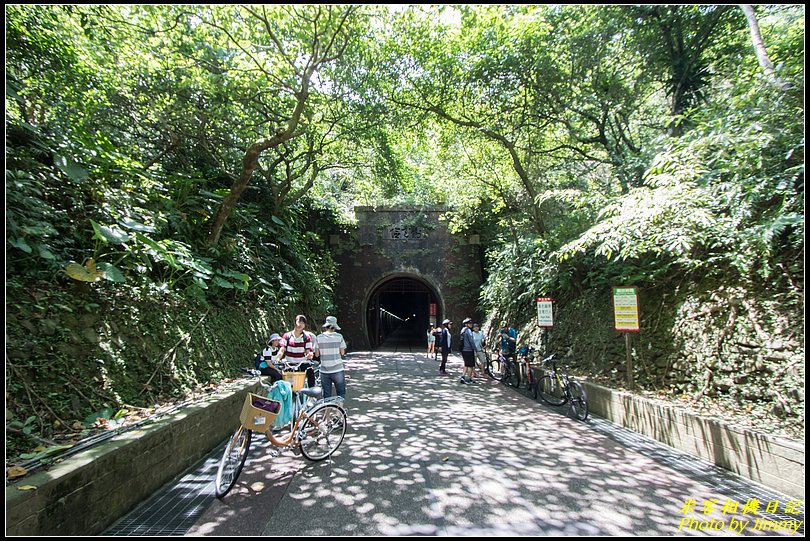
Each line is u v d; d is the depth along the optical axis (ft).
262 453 16.53
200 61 25.89
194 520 10.71
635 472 14.19
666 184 19.61
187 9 22.43
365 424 20.51
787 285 16.90
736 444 13.96
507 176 43.14
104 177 19.20
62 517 8.66
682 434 16.40
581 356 29.78
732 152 18.88
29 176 14.48
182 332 20.45
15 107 19.04
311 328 47.34
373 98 36.78
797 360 15.07
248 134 32.09
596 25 27.89
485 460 15.42
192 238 26.45
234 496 12.30
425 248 63.62
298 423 15.44
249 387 21.50
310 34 25.03
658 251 20.53
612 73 31.32
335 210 60.18
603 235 21.88
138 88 25.22
